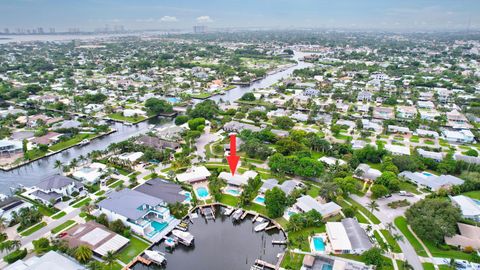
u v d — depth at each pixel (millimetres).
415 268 106000
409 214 128125
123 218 126000
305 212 134625
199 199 150250
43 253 108062
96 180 162375
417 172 173375
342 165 172125
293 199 142625
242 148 195750
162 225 130625
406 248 115688
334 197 144250
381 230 125875
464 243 115438
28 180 170375
